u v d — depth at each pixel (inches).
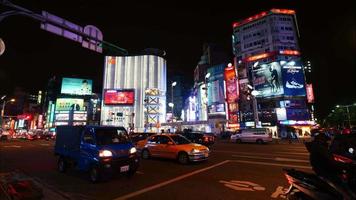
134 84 3636.8
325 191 165.8
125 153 341.4
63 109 3383.4
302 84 2031.3
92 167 328.5
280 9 2440.9
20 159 575.8
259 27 2486.5
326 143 183.6
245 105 2175.2
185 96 4849.9
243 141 1106.1
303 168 402.6
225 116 2453.2
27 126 4082.2
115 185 308.5
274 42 2332.7
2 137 1784.0
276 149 745.0
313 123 1937.7
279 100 2012.8
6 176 253.0
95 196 259.4
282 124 1943.9
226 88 2357.3
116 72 3735.2
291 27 2390.5
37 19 384.2
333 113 2613.2
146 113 3437.5
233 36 2694.4
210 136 959.0
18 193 205.0
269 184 300.0
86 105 3555.6
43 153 717.9
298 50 2281.0
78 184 316.2
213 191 273.1
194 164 465.1
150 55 3737.7
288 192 198.4
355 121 2338.8
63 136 416.5
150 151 542.9
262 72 2122.3
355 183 168.1
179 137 534.0
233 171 386.3
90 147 339.9
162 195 260.7
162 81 3737.7
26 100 4601.4
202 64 3371.1
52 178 356.5
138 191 278.4
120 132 382.6
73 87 3523.6
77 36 442.9
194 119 3117.6
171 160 524.1
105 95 3383.4
